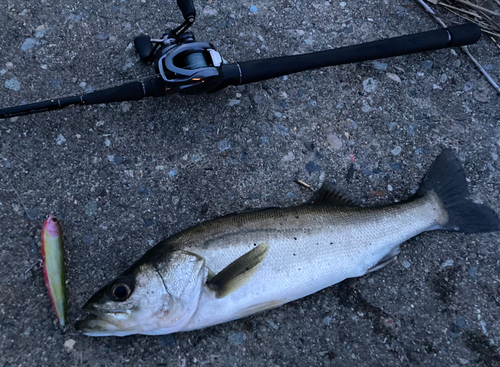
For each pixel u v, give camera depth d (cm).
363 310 55
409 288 57
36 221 55
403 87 66
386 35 69
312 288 52
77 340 51
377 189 61
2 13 61
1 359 50
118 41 62
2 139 57
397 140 64
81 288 53
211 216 58
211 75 52
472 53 69
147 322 48
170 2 65
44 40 61
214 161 60
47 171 57
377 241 55
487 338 55
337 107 64
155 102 60
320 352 53
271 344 53
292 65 58
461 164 63
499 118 66
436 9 71
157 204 57
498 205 62
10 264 53
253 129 62
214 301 50
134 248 55
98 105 59
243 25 66
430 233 59
